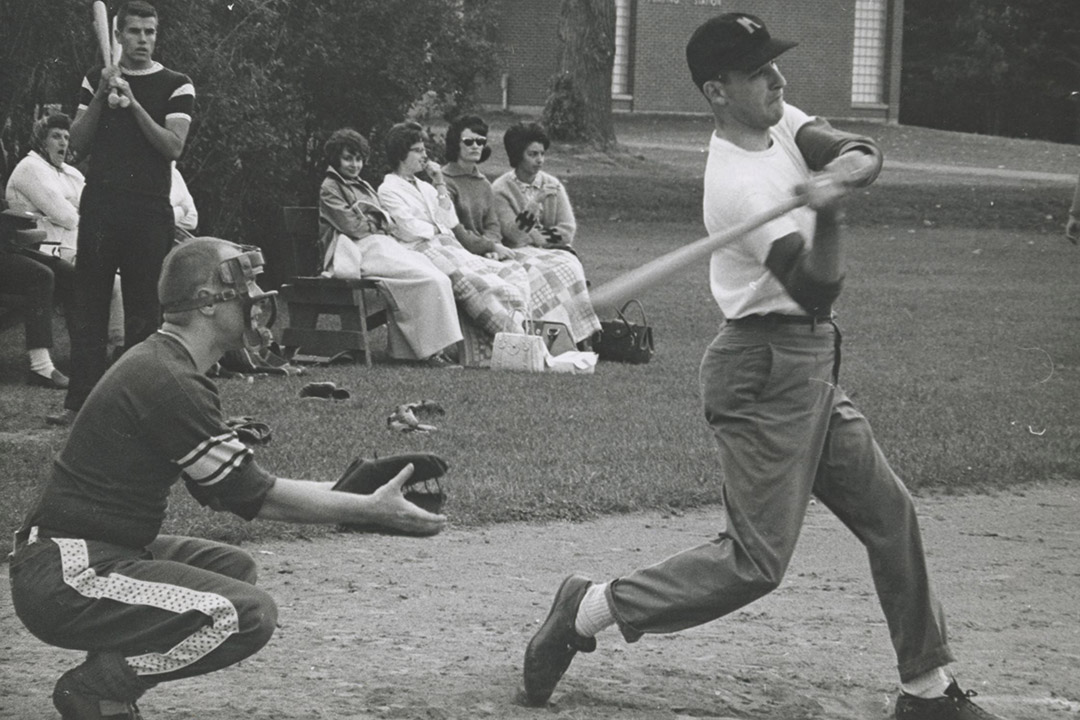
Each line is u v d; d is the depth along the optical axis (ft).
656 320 62.95
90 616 14.07
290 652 18.43
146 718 15.80
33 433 32.83
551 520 26.55
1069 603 22.52
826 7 180.86
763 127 16.30
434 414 35.24
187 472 14.33
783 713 16.84
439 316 44.86
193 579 14.35
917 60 224.74
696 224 112.78
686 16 176.65
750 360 16.24
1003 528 27.78
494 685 17.31
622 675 18.02
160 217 33.86
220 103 54.34
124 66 34.14
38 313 39.75
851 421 16.79
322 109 66.03
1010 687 18.20
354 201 46.09
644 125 168.14
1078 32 215.92
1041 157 163.63
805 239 15.56
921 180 132.57
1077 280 88.63
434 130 111.96
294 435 31.68
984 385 45.98
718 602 16.08
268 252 62.39
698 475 29.78
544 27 168.86
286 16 61.72
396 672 17.72
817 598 22.26
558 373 44.34
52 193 43.42
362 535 25.02
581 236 104.88
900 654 16.83
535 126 49.78
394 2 65.77
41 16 46.55
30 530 14.48
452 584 22.09
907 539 16.74
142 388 14.17
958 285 83.87
